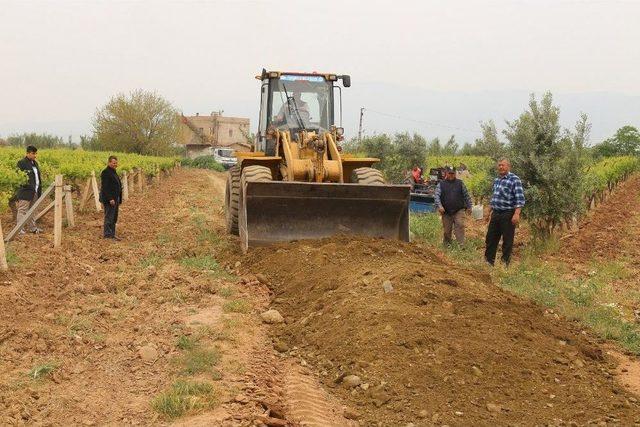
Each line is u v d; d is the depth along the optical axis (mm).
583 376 6203
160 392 5434
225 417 4836
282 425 4820
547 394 5789
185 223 16609
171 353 6422
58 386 5539
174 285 9195
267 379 5855
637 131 68625
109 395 5402
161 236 14102
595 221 19766
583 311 8633
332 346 6688
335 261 9484
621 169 35688
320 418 5121
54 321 7262
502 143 14453
